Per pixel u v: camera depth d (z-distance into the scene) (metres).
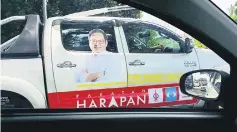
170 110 1.86
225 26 1.61
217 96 1.74
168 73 3.77
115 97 3.73
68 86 3.65
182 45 3.75
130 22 3.73
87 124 1.78
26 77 3.54
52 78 3.62
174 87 3.77
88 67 3.71
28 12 3.25
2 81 3.43
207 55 3.33
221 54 1.62
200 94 1.93
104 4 3.53
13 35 3.36
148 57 3.84
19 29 3.37
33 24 3.37
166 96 3.71
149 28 3.75
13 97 3.46
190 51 3.58
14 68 3.48
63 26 3.63
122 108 1.87
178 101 3.39
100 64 3.75
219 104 1.76
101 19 3.68
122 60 3.77
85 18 3.60
